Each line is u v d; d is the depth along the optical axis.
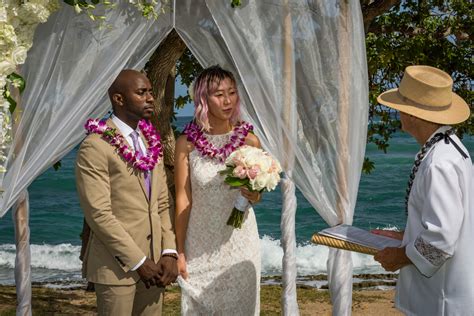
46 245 15.92
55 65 3.70
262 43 3.85
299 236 17.36
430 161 2.91
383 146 7.88
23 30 3.35
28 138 3.64
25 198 4.14
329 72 3.88
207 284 3.86
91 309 7.16
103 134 3.29
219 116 3.78
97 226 3.22
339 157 3.89
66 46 3.71
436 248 2.81
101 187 3.24
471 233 2.90
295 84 3.87
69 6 3.69
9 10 3.24
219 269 3.86
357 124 3.90
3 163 3.57
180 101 7.68
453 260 2.92
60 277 12.68
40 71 3.67
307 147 3.90
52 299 7.75
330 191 3.90
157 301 3.52
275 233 17.83
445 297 2.95
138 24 3.81
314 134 3.90
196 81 3.80
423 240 2.84
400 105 3.06
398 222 19.67
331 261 4.12
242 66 3.85
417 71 3.14
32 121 3.66
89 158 3.24
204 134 3.85
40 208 22.02
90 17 3.62
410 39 7.43
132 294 3.33
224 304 3.86
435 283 2.97
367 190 24.84
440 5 7.73
